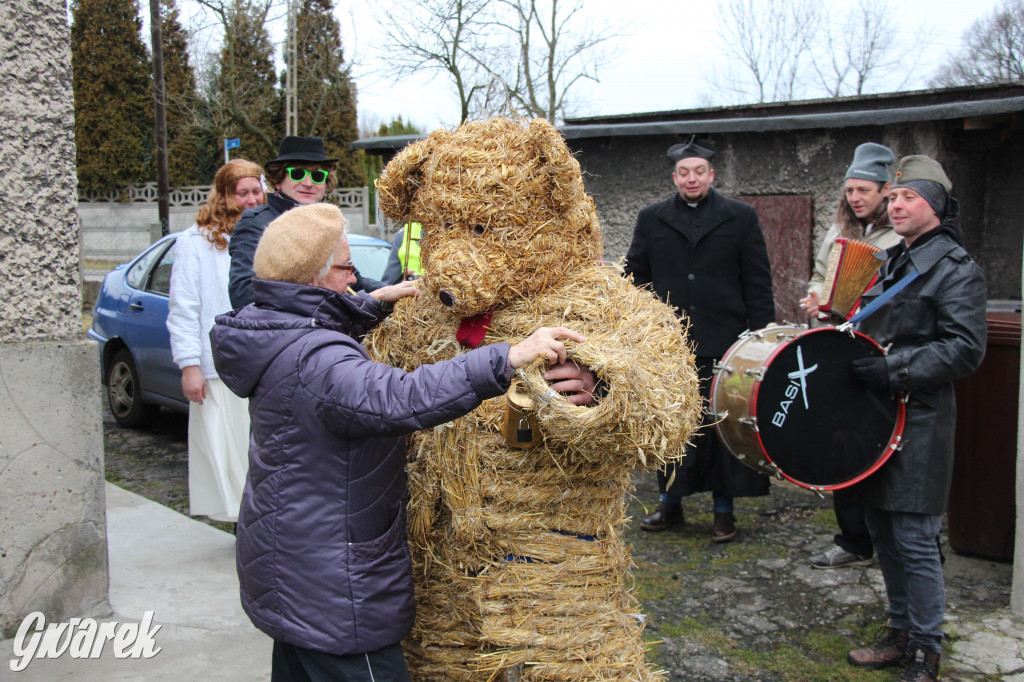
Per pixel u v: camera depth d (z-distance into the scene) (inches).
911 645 122.8
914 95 324.2
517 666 83.1
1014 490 164.1
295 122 919.7
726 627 144.3
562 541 83.8
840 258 133.7
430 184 85.0
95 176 1079.0
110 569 151.3
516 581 83.0
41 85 118.2
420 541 89.4
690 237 185.6
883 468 124.5
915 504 120.5
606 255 297.1
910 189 125.3
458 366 72.9
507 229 82.1
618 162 293.0
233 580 147.9
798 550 177.6
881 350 125.3
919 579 121.9
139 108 1101.7
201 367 157.5
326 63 1021.8
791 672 129.0
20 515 121.1
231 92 898.1
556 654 82.3
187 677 115.2
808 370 126.0
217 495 159.8
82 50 1064.8
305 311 80.1
